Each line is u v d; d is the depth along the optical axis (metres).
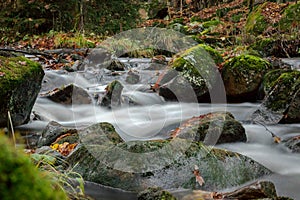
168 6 19.28
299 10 10.74
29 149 3.70
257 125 4.88
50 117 5.42
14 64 4.63
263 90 5.88
